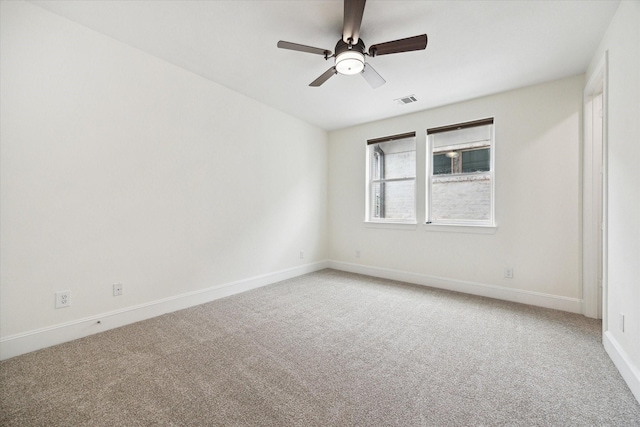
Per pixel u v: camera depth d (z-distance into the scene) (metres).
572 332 2.35
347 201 4.65
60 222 2.11
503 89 3.15
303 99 3.55
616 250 1.88
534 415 1.40
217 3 1.91
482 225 3.39
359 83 3.07
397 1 1.84
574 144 2.82
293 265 4.23
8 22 1.87
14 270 1.92
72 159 2.16
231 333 2.33
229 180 3.33
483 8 1.90
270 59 2.65
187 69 2.87
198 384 1.64
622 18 1.78
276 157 3.94
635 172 1.60
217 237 3.21
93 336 2.24
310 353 2.01
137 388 1.60
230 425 1.32
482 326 2.48
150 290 2.64
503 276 3.22
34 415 1.38
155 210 2.67
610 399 1.52
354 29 1.87
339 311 2.83
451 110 3.60
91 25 2.18
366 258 4.41
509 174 3.17
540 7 1.88
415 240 3.89
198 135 3.00
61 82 2.10
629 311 1.67
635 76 1.61
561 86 2.88
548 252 2.96
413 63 2.61
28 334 1.98
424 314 2.76
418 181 3.87
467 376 1.74
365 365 1.86
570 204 2.84
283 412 1.41
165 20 2.11
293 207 4.22
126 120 2.45
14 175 1.91
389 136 4.19
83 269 2.23
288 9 1.96
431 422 1.35
